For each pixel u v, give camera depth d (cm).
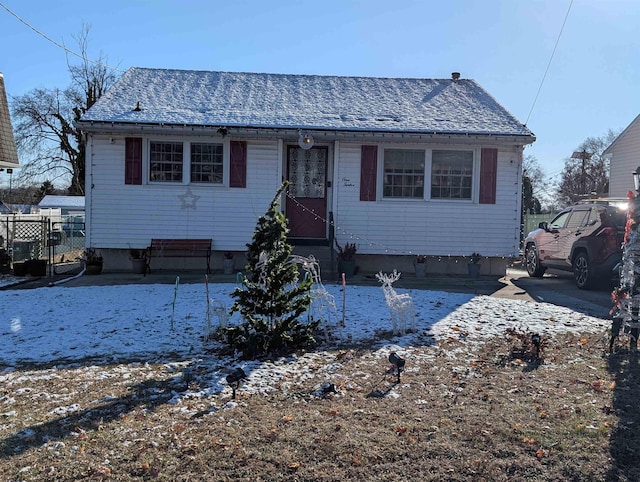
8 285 1157
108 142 1292
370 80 1661
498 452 374
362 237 1338
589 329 747
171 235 1318
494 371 562
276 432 402
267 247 644
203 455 368
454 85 1644
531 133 1289
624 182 2553
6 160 1692
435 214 1338
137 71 1586
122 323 777
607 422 422
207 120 1284
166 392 495
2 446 382
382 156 1326
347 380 530
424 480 340
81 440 391
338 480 340
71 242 2095
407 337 702
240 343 634
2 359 612
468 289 1119
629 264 641
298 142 1313
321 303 743
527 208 3984
